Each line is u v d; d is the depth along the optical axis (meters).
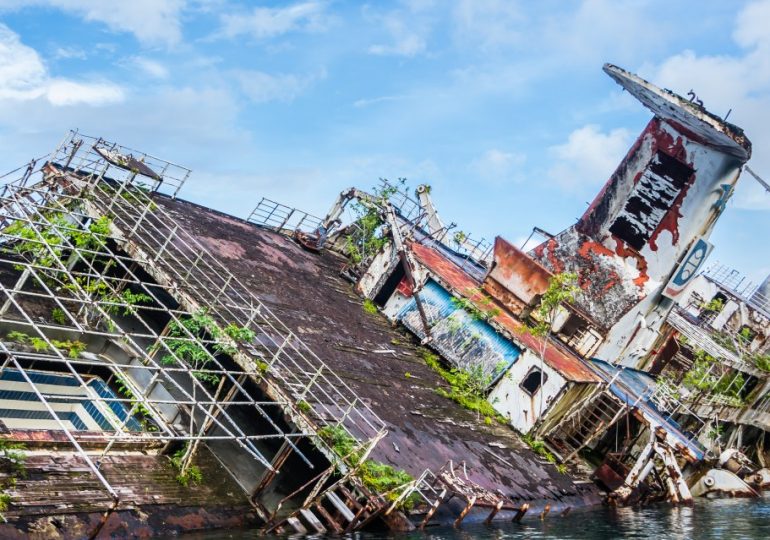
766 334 51.94
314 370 21.61
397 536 16.81
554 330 35.09
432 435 22.66
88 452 16.06
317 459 19.41
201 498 16.73
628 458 31.92
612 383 30.73
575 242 36.16
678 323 43.09
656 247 35.22
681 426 39.16
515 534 19.06
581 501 25.86
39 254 21.12
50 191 23.73
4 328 18.28
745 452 47.34
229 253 27.36
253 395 19.97
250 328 21.56
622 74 34.09
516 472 24.25
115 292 19.92
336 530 16.53
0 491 13.45
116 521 14.35
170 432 17.31
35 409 18.14
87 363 18.64
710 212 34.88
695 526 23.81
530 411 27.97
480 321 29.73
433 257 34.00
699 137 33.97
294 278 29.25
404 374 26.58
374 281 31.84
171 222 26.39
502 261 32.28
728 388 41.19
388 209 33.56
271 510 17.73
